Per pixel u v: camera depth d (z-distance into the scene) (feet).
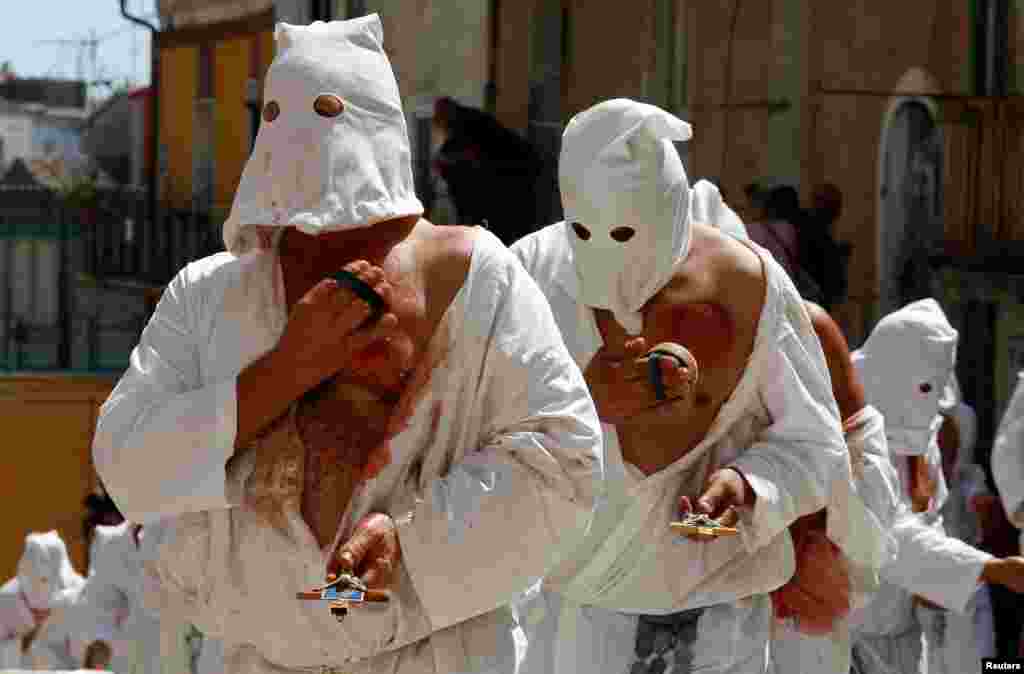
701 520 31.60
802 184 93.30
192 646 30.83
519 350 25.17
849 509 34.83
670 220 32.30
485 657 25.49
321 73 25.08
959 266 91.50
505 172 95.20
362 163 24.95
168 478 24.38
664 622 33.53
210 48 133.18
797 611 35.63
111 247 139.64
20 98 177.17
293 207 24.86
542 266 33.50
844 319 93.45
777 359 33.55
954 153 92.38
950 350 45.78
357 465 24.73
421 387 24.89
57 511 128.57
